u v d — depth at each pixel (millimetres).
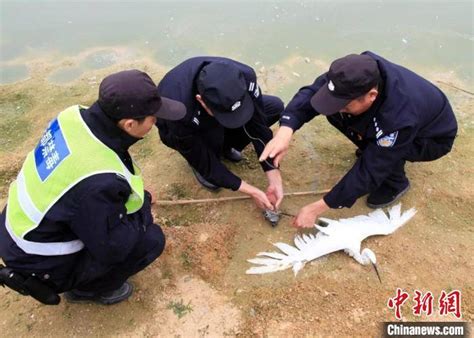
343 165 3191
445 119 2525
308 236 2768
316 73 4047
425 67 4035
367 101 2131
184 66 2393
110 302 2453
